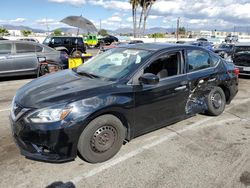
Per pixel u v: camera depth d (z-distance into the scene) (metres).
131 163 3.67
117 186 3.16
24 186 3.12
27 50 9.80
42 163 3.60
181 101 4.64
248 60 10.90
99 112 3.45
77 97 3.38
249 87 9.30
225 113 6.00
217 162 3.75
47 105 3.25
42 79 4.25
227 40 48.62
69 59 10.42
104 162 3.68
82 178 3.30
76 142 3.35
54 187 3.12
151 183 3.23
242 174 3.45
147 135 4.61
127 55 4.46
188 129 4.94
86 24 16.38
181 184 3.22
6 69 9.36
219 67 5.51
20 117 3.30
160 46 4.68
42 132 3.19
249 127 5.15
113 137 3.72
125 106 3.73
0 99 6.87
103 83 3.78
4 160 3.65
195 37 64.38
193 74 4.85
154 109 4.18
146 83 3.81
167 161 3.75
